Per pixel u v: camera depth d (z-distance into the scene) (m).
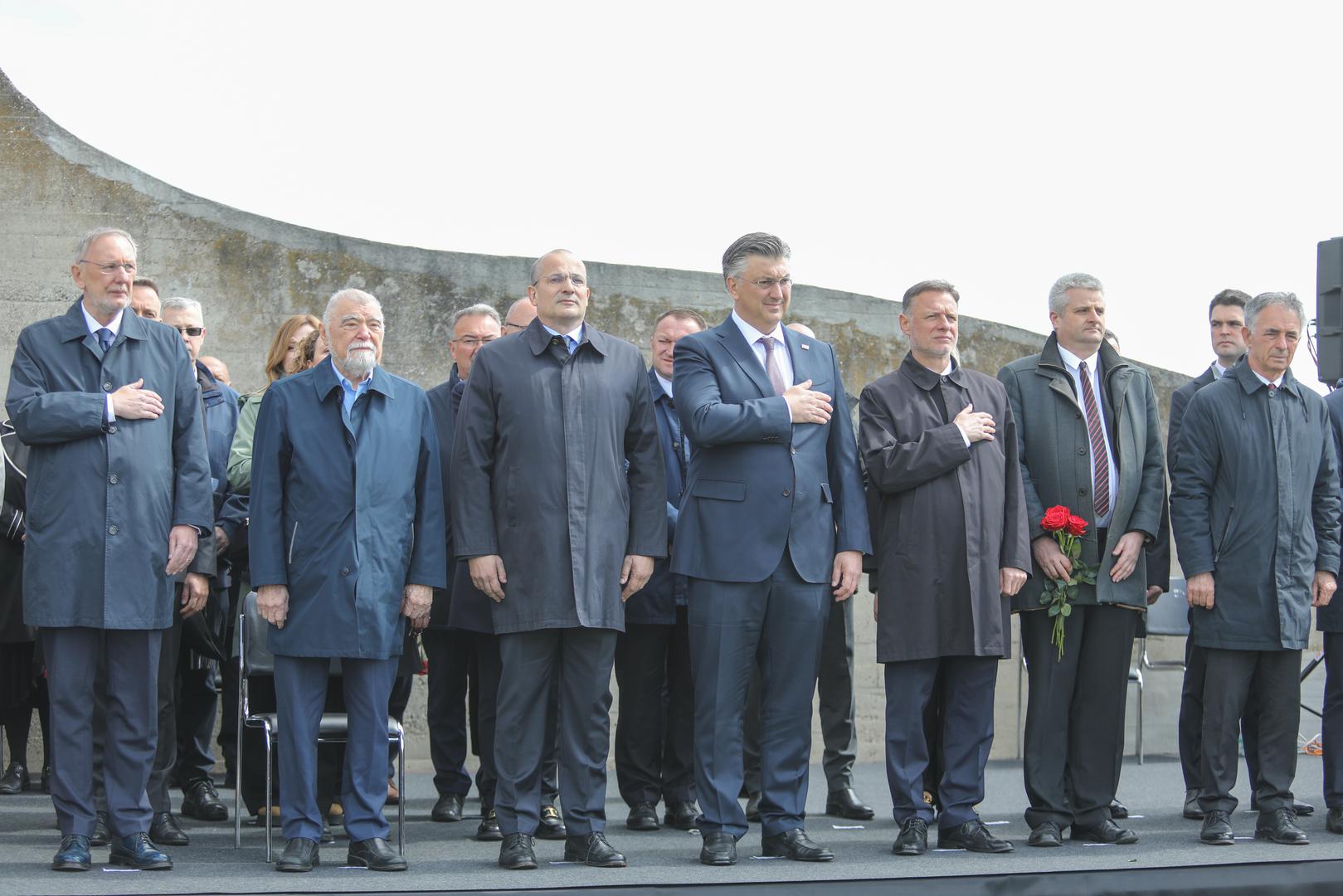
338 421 4.76
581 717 4.74
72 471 4.59
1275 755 5.24
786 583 4.84
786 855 4.76
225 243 8.19
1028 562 5.07
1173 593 8.10
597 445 4.80
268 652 5.12
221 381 6.57
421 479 4.90
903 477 4.98
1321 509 5.47
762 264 4.91
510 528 4.76
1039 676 5.22
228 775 6.70
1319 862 4.70
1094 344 5.36
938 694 5.43
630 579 4.83
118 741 4.61
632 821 5.64
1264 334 5.38
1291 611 5.22
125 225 8.07
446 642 5.89
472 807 6.31
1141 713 7.99
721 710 4.79
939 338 5.11
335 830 5.59
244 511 5.58
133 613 4.58
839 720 6.00
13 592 5.57
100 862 4.63
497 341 4.92
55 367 4.70
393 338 8.38
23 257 7.93
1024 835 5.39
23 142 7.99
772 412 4.76
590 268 8.78
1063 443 5.28
